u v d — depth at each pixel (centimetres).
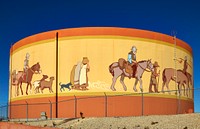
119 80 3869
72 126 2502
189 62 4697
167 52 4212
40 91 4100
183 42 4538
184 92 4450
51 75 4028
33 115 4141
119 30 3944
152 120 2200
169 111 4125
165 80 4144
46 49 4109
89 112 3825
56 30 4075
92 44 3916
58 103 3938
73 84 3906
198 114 2161
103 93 3834
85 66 3897
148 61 4012
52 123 2947
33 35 4291
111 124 2305
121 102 3847
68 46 3981
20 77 4447
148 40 4044
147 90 3959
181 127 1834
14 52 4691
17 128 2591
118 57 3897
